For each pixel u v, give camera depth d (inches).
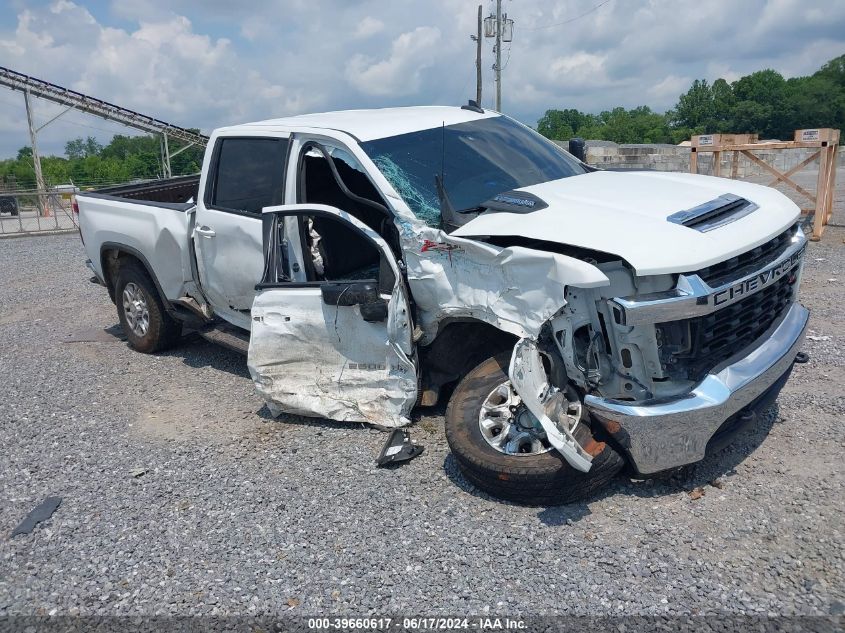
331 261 218.4
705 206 161.5
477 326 178.9
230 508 168.1
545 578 134.3
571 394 155.7
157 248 256.4
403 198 181.2
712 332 146.0
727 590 126.7
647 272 138.3
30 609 139.2
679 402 141.9
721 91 3193.9
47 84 1537.9
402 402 188.4
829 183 507.2
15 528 167.3
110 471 191.5
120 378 262.8
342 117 223.8
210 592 139.3
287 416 215.0
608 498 157.8
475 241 161.5
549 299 148.0
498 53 1374.3
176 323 281.0
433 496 164.9
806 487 155.5
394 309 176.1
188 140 1701.5
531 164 210.8
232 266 229.9
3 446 211.5
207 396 239.3
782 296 168.7
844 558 132.0
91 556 154.4
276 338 199.2
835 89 2945.4
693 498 154.6
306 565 144.6
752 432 181.6
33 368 280.4
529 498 154.6
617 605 125.7
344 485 173.0
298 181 209.6
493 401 164.4
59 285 447.2
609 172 206.8
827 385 206.5
